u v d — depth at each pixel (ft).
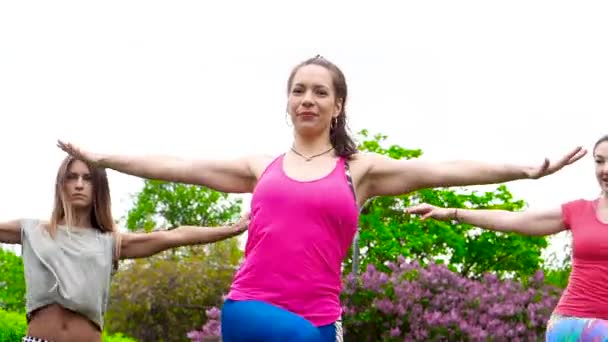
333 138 13.87
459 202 71.67
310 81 13.62
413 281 36.24
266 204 13.06
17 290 83.97
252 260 13.06
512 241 75.31
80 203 18.15
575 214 18.93
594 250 18.30
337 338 13.02
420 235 69.15
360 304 35.35
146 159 14.52
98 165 14.66
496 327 34.47
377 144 73.26
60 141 14.55
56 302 17.63
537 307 35.09
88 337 17.79
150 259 69.15
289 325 12.56
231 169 14.32
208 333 38.06
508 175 13.34
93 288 17.79
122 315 67.36
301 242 12.80
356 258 37.68
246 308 12.82
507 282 38.14
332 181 13.11
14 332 33.01
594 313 18.17
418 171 13.65
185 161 14.53
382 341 34.53
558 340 18.53
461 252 71.97
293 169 13.38
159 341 67.87
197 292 68.03
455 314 34.24
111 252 18.28
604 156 18.78
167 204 123.65
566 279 72.02
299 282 12.78
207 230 18.71
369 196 13.99
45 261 17.74
